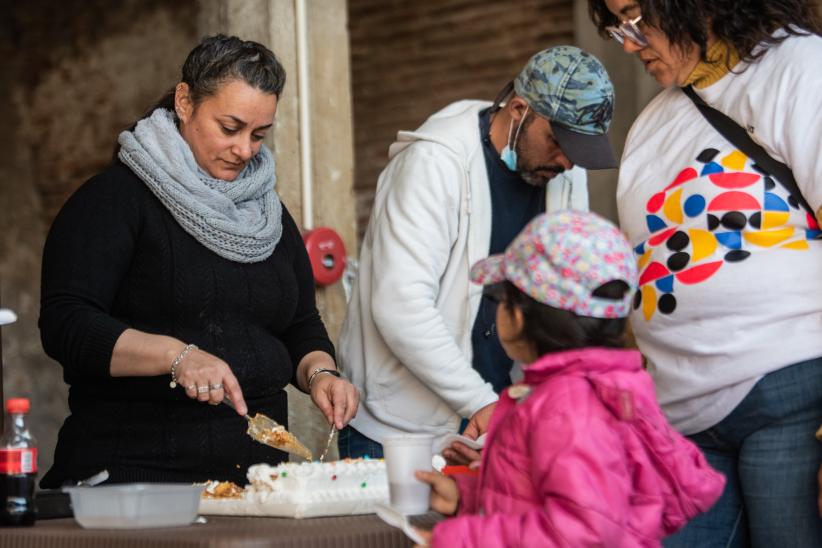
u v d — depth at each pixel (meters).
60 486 2.88
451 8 7.45
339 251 4.52
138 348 2.71
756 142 2.87
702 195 2.89
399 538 2.17
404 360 3.30
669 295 2.91
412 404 3.42
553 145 3.36
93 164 7.04
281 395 3.12
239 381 2.96
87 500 2.24
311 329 3.29
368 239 3.55
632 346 3.15
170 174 2.92
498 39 7.33
